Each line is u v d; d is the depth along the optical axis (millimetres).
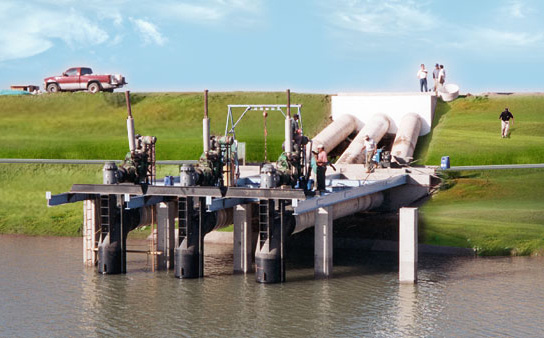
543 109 65312
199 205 34938
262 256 34125
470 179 49312
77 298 31859
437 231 42062
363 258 40125
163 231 36969
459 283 34312
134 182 36375
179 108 70438
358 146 52594
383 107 62062
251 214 36875
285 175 34500
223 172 37000
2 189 52562
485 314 29688
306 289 33312
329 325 28406
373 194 43844
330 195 35500
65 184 53438
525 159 54781
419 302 31359
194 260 35000
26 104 72000
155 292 32719
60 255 40344
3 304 31094
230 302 31234
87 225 37406
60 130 67250
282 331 27781
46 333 27688
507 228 42062
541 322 28734
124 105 71688
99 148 63656
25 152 63125
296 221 35594
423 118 61344
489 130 60844
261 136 64500
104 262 35781
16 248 42375
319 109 67562
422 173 49094
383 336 27281
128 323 28688
